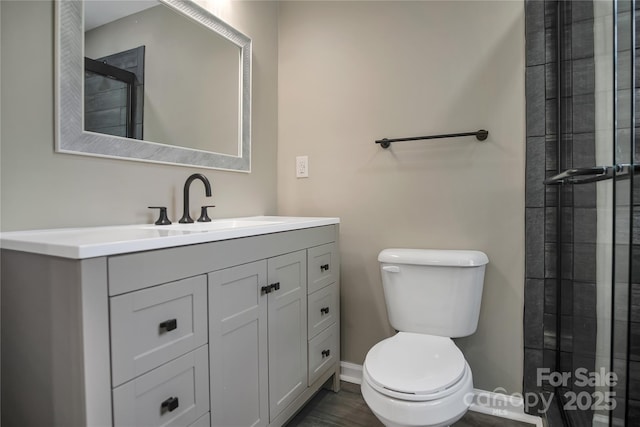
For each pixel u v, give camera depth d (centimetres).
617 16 94
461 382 117
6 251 91
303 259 154
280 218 189
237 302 117
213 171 176
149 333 89
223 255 111
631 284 85
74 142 119
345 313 202
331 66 205
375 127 193
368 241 196
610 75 100
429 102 180
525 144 161
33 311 85
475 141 171
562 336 150
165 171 152
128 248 83
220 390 110
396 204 188
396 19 188
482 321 170
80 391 77
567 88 143
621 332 89
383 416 112
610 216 98
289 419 152
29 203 109
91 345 77
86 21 123
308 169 212
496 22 166
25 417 89
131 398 85
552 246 156
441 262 155
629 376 85
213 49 175
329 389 191
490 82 168
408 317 162
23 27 107
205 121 171
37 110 110
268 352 132
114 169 133
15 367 90
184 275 98
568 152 142
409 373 120
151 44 146
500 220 167
